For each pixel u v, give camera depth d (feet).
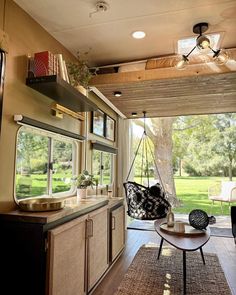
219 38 9.05
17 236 5.75
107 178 15.24
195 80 10.17
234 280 8.80
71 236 6.60
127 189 12.74
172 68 9.93
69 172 10.30
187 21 8.13
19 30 7.18
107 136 14.97
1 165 6.28
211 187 23.85
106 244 9.37
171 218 10.51
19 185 7.23
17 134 6.90
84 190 9.29
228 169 27.35
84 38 9.23
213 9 7.50
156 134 23.85
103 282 8.58
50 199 7.54
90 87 11.03
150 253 11.49
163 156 23.58
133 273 9.31
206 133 27.86
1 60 6.23
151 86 10.96
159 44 9.66
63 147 9.93
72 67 9.19
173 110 15.39
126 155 17.53
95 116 12.92
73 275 6.66
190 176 28.84
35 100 7.67
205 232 9.45
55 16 7.84
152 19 8.04
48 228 5.80
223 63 8.81
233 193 20.54
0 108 6.21
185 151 28.63
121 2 7.20
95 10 7.55
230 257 11.11
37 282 5.54
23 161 7.46
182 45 9.70
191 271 9.49
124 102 13.61
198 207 23.95
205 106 14.33
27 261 5.65
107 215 9.63
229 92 11.76
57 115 8.78
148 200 11.79
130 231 15.66
